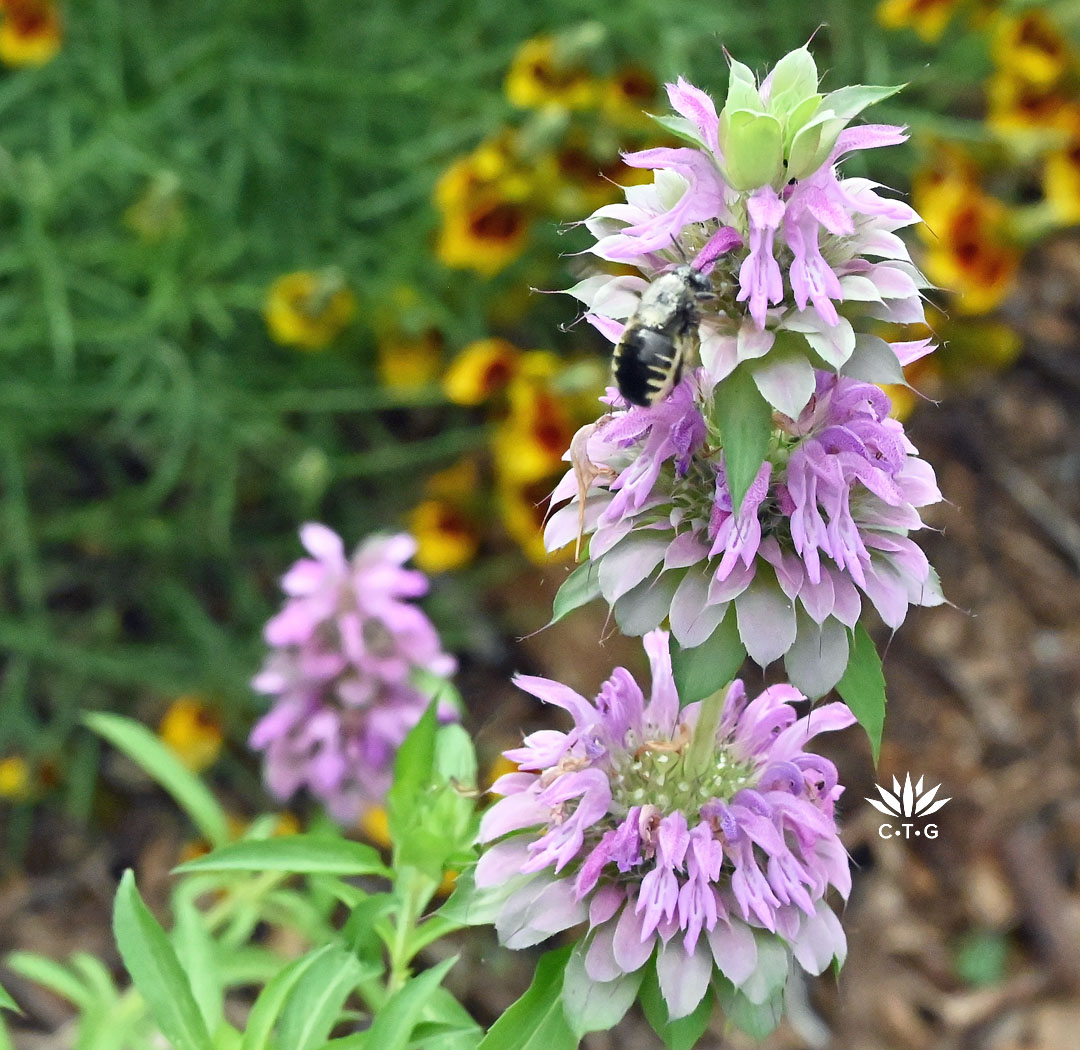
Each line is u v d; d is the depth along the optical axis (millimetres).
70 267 601
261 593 636
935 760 626
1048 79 617
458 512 614
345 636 414
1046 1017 561
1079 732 645
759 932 314
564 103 587
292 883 523
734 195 301
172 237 585
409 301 618
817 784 334
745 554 300
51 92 651
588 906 317
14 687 583
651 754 326
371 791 426
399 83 620
